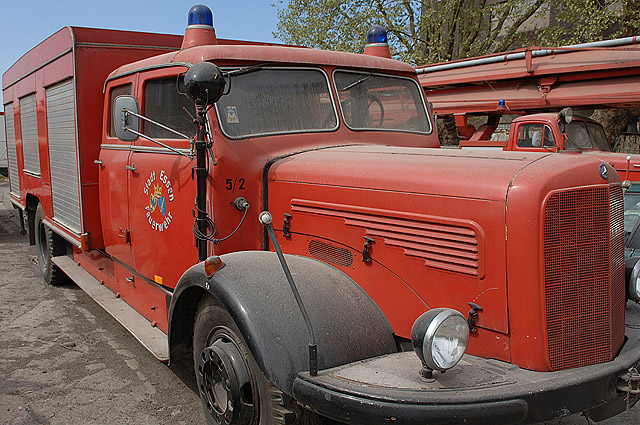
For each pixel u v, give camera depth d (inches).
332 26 572.1
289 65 144.2
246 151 132.4
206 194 126.9
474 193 97.0
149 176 152.4
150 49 196.1
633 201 220.5
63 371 164.9
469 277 97.9
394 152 125.3
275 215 131.4
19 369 165.6
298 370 96.1
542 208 90.9
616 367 96.0
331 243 119.6
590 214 95.7
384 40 181.6
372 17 559.5
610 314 98.9
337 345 100.2
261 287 105.1
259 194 133.7
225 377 108.3
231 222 130.7
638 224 197.6
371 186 112.0
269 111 138.6
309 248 124.4
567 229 93.5
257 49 141.4
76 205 194.4
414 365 96.5
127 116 142.4
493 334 96.0
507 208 92.8
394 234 107.9
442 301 101.8
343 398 88.3
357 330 104.2
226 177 129.3
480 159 107.5
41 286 254.1
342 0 565.9
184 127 139.3
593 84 341.1
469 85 394.6
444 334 86.1
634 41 317.7
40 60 229.9
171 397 149.9
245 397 107.0
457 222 98.6
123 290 179.6
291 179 127.2
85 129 185.8
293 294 104.0
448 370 92.3
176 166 139.5
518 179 93.8
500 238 93.7
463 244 98.3
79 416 138.8
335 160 123.8
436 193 101.9
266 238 134.0
